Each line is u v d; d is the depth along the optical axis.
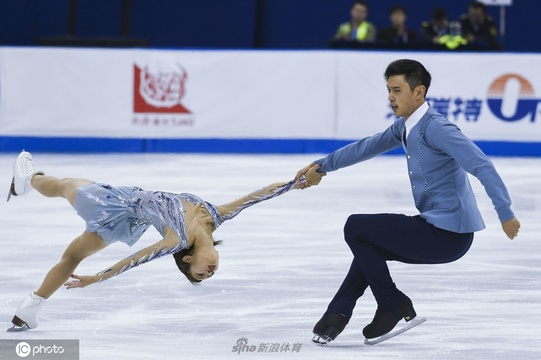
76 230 21.08
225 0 46.66
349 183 28.39
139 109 35.22
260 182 27.91
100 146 35.94
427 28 39.28
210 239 12.18
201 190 26.20
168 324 13.62
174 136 35.41
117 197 12.95
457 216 11.83
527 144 35.44
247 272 17.14
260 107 35.41
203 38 47.00
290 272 17.19
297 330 13.36
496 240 20.34
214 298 15.26
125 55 35.03
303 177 13.02
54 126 35.06
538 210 23.97
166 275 16.92
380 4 46.75
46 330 13.23
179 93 35.25
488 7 46.62
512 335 13.04
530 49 47.06
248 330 13.34
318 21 47.06
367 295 15.49
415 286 16.09
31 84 34.91
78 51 34.91
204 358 11.88
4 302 14.80
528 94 35.00
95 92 35.06
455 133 11.59
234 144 35.97
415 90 11.95
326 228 21.44
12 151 35.59
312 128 35.44
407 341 12.77
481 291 15.74
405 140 12.29
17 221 22.16
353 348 12.42
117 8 46.50
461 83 35.09
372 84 35.25
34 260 17.98
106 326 13.48
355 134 35.44
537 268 17.59
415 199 12.32
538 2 46.69
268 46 47.22
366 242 12.17
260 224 21.91
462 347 12.45
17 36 46.56
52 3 46.41
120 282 16.34
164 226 12.27
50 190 13.99
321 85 35.34
